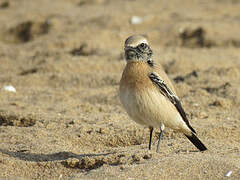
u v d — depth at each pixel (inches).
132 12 1106.1
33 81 700.7
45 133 457.7
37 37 1001.5
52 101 595.8
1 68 780.6
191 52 829.2
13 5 1286.9
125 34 946.1
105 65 757.3
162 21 1037.2
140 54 372.2
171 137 445.7
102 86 670.5
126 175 325.4
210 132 449.4
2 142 436.5
